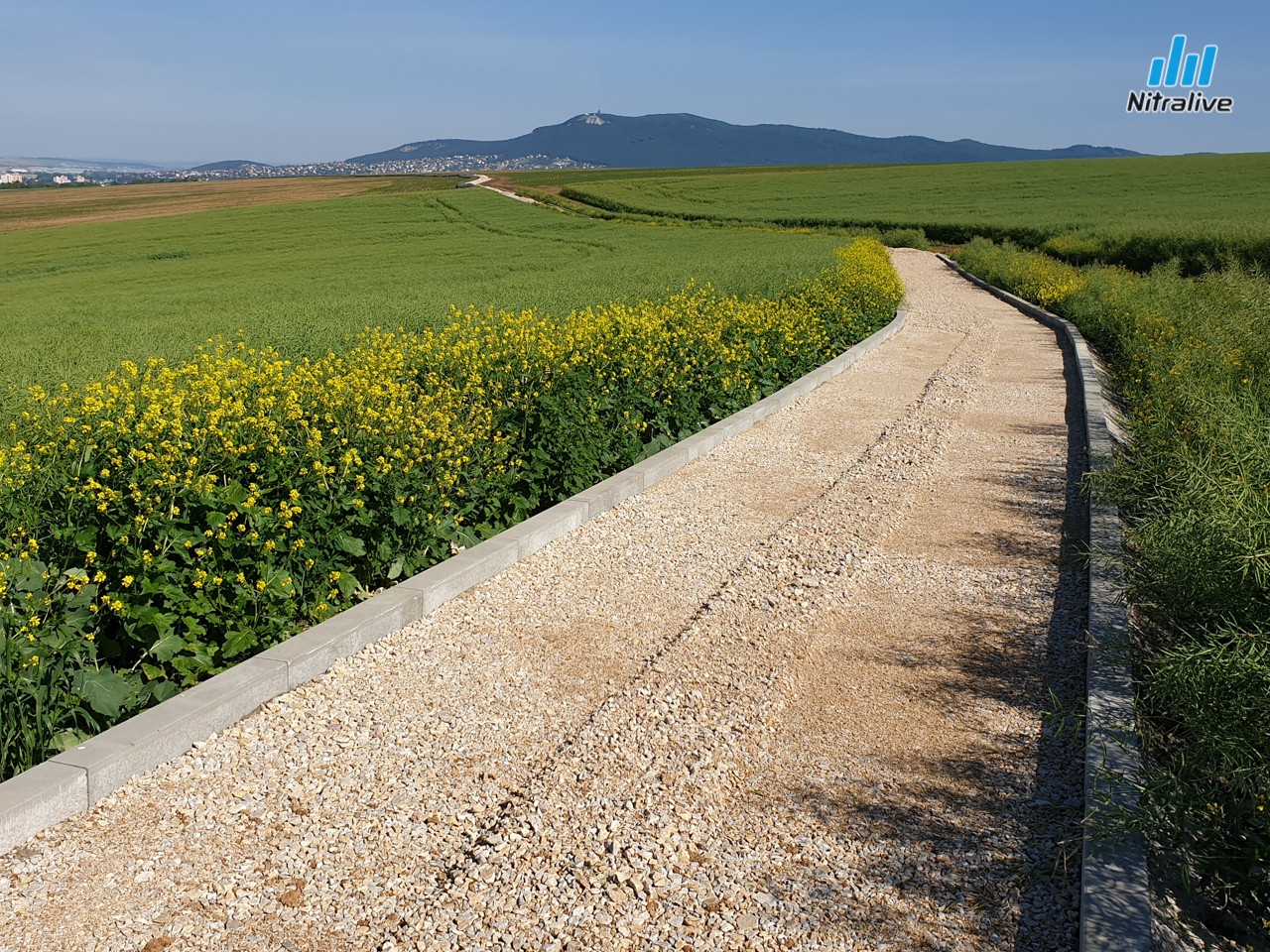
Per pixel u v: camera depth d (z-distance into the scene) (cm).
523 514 774
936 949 310
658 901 333
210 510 541
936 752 429
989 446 989
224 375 867
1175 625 509
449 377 984
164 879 342
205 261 3809
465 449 742
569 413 828
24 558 491
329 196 8075
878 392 1262
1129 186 6400
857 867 351
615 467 886
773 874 347
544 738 443
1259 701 353
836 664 514
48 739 427
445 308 1869
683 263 2819
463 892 337
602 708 464
